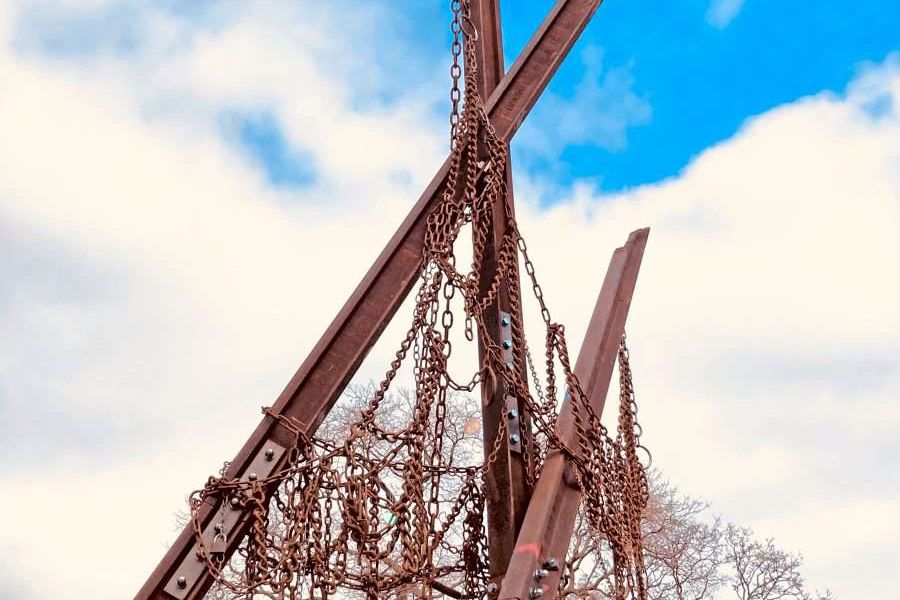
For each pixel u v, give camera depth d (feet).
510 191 19.88
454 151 18.63
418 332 17.17
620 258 21.93
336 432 38.52
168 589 14.97
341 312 17.39
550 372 19.21
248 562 15.84
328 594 15.40
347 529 15.78
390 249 18.02
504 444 18.69
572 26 21.39
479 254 18.12
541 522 16.72
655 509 40.91
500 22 22.07
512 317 19.48
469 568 19.79
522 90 20.42
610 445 19.31
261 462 16.11
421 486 16.12
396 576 15.75
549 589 16.20
